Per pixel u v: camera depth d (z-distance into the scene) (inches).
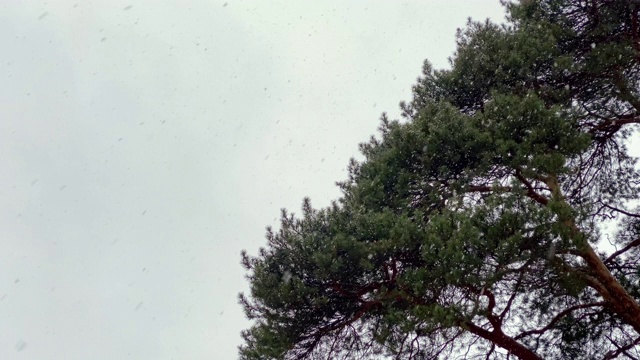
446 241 276.4
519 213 270.5
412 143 341.4
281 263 317.4
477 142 319.6
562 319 364.5
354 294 314.5
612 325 365.4
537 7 396.2
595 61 352.5
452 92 398.3
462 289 280.1
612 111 386.9
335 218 326.6
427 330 279.6
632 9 369.1
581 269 307.4
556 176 326.0
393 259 310.8
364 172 377.7
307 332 318.0
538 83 364.8
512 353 308.8
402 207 336.8
